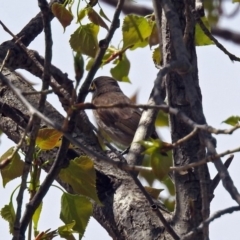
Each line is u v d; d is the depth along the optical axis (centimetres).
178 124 868
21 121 948
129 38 1063
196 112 710
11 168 849
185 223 850
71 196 862
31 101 984
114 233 893
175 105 870
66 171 859
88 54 960
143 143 682
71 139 666
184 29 924
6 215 846
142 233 856
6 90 984
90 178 859
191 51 869
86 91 751
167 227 761
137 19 1048
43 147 834
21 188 748
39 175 857
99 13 970
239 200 586
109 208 905
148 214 874
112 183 933
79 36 959
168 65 690
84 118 991
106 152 991
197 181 862
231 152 622
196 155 862
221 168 616
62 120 971
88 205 862
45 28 733
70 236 846
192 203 833
